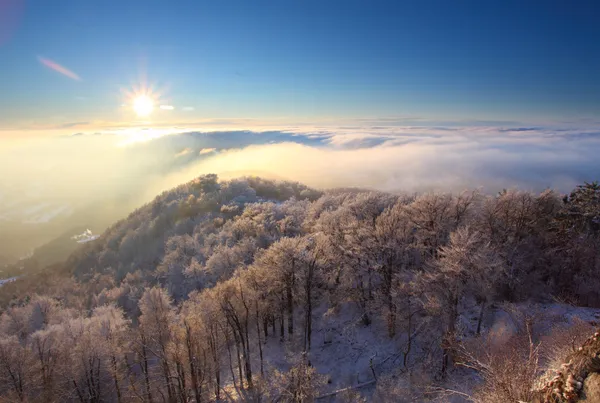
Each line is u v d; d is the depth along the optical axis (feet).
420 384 96.78
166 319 111.65
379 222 134.31
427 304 101.24
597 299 120.37
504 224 138.00
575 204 141.90
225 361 120.47
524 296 119.24
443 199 141.69
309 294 121.80
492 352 82.74
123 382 116.57
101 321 124.67
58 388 106.83
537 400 46.26
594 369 39.55
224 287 114.62
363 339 122.62
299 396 93.66
